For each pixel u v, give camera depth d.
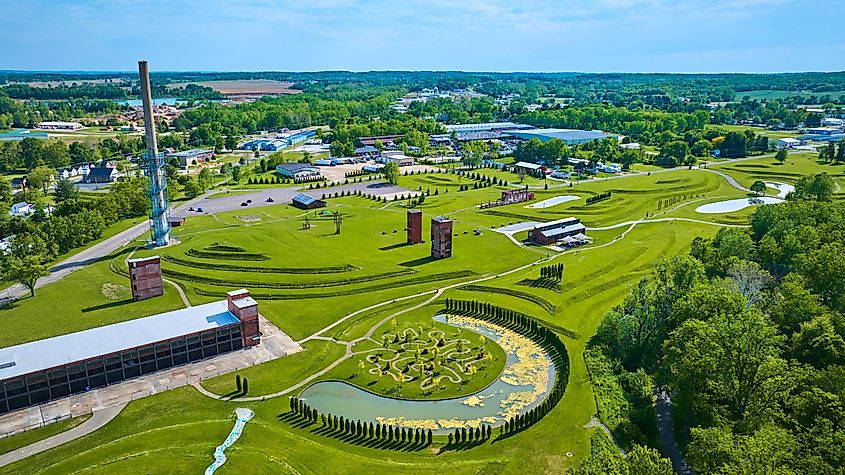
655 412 98.44
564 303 140.62
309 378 109.31
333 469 83.38
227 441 89.31
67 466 83.31
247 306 118.94
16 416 96.25
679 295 113.69
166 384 106.31
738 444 67.75
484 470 83.19
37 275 143.88
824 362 89.00
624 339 115.06
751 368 85.50
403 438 90.50
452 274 161.38
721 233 150.75
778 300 108.44
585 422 94.88
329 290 150.38
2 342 120.38
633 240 194.25
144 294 144.75
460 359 116.25
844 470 62.84
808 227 139.25
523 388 106.69
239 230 198.62
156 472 81.88
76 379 103.38
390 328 129.50
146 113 176.62
